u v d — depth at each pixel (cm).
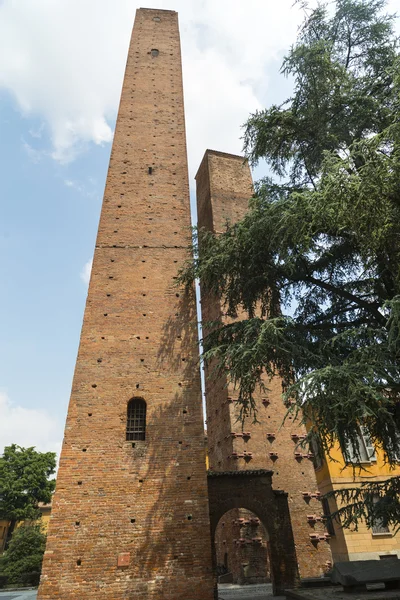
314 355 1362
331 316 1775
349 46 1858
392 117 1519
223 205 3488
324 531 2244
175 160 2444
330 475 2530
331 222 1280
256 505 1727
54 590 1293
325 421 1143
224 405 2597
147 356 1781
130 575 1345
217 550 2658
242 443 2406
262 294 1736
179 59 3014
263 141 1794
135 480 1507
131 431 1627
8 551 3706
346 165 1267
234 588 1969
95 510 1434
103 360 1742
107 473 1505
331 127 1698
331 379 1105
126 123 2547
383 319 1498
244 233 1570
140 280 1978
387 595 1291
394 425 1269
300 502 2298
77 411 1609
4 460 4856
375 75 1723
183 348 1833
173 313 1914
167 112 2664
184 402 1702
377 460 2580
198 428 1648
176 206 2258
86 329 1805
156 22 3256
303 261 1688
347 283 1778
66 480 1471
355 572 1473
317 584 1662
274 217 1464
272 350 1415
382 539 2391
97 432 1580
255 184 1883
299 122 1723
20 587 3334
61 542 1368
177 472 1548
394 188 1214
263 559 2136
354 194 1171
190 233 2167
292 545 1672
